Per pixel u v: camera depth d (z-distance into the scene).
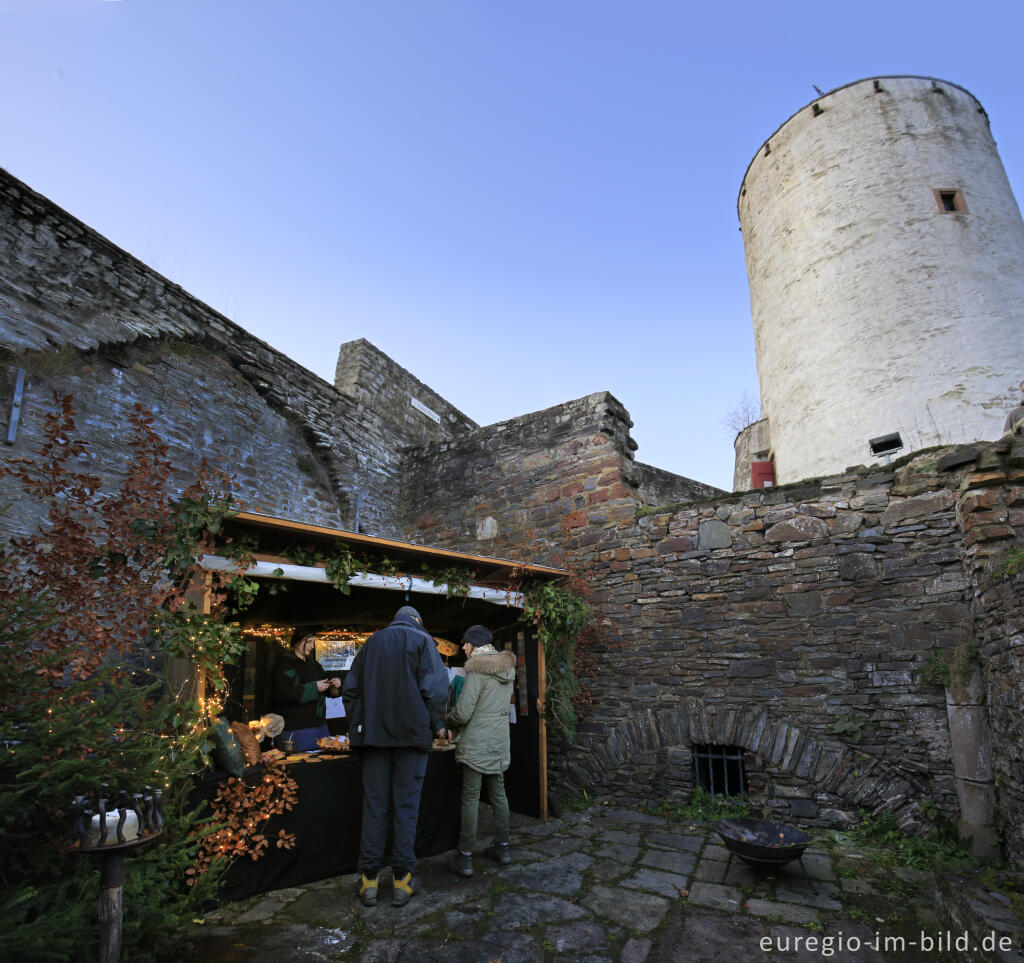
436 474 9.48
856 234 12.87
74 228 6.14
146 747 2.80
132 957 2.56
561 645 6.26
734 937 3.15
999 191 12.84
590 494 7.44
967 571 4.94
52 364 5.78
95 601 3.13
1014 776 4.08
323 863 3.97
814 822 5.11
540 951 3.00
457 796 4.70
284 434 8.34
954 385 11.30
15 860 2.37
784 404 13.45
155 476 3.52
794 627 5.64
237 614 5.30
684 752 5.86
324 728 4.82
